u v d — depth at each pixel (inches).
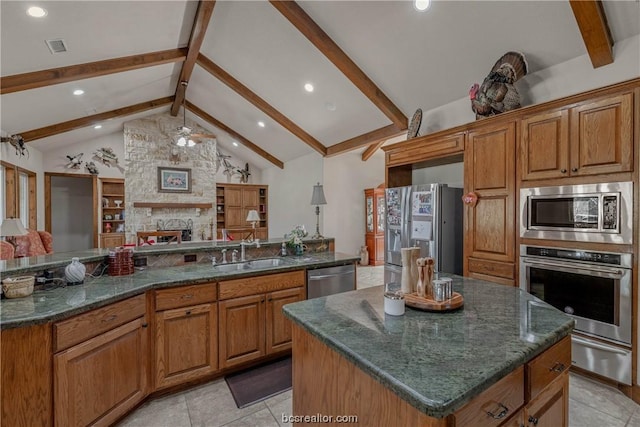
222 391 93.7
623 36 96.3
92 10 125.6
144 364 85.2
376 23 132.8
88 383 69.7
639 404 83.8
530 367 44.0
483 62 129.3
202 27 160.6
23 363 60.3
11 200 216.7
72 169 298.4
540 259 102.1
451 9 114.0
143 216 301.4
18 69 142.8
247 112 266.7
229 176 370.3
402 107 176.9
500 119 114.0
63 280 85.8
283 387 95.8
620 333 86.4
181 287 91.7
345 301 66.6
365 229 314.3
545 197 100.8
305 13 139.7
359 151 304.7
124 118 283.1
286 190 338.6
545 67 117.5
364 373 41.9
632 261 83.6
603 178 88.7
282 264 117.2
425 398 32.4
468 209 125.6
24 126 215.3
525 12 104.5
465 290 74.2
